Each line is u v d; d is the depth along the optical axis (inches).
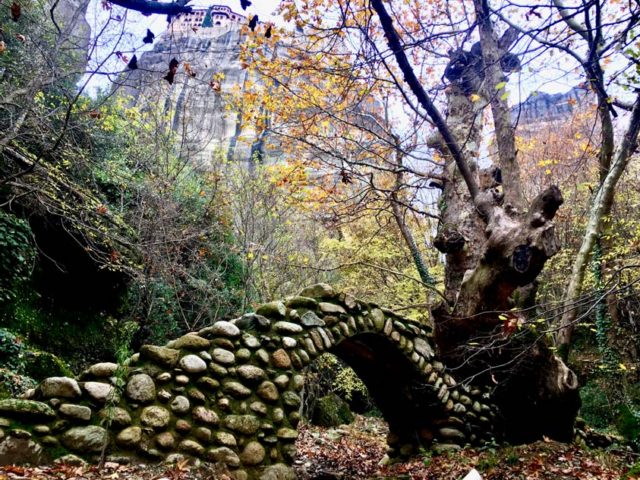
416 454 247.3
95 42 193.8
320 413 422.9
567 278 442.3
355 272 483.8
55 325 342.6
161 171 398.0
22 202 317.7
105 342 382.3
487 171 218.8
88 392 136.9
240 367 166.9
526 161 436.5
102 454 129.9
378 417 496.1
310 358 187.0
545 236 158.2
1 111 278.8
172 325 423.5
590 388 436.1
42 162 291.9
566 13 169.2
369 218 466.9
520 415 217.9
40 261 347.3
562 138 367.9
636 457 206.7
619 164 240.2
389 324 228.2
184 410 148.6
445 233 202.2
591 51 136.7
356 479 221.3
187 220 405.1
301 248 510.3
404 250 455.5
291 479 162.7
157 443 139.9
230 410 157.9
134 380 144.9
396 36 150.7
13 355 263.0
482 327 179.8
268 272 447.5
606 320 287.3
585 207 416.8
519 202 197.5
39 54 275.6
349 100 268.2
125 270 343.6
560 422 214.7
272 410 167.9
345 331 205.9
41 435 125.2
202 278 423.5
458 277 205.2
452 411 242.1
